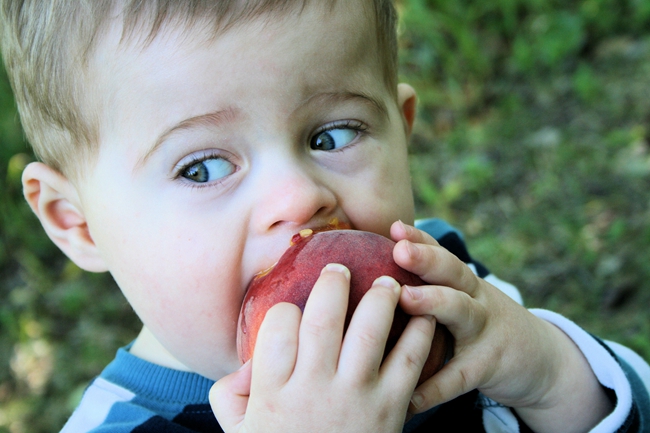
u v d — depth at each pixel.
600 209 3.02
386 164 1.28
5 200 3.63
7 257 3.58
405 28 4.27
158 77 1.13
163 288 1.22
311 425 0.97
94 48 1.20
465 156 3.61
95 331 3.15
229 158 1.16
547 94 3.82
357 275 1.04
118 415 1.37
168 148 1.16
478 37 4.30
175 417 1.37
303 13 1.13
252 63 1.11
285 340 0.98
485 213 3.23
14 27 1.39
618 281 2.70
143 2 1.14
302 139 1.18
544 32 4.13
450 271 1.12
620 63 3.87
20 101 1.47
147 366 1.46
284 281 1.04
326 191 1.17
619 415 1.37
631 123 3.43
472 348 1.20
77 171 1.34
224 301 1.20
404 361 1.01
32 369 3.05
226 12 1.11
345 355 0.97
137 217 1.22
